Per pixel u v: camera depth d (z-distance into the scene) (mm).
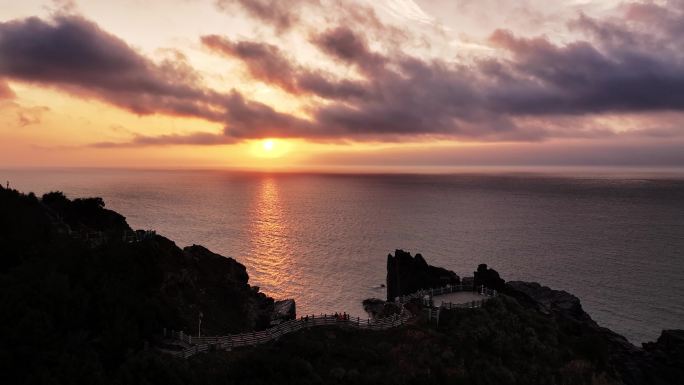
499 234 185375
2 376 35156
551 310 74875
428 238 175750
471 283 82188
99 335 41469
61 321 41188
